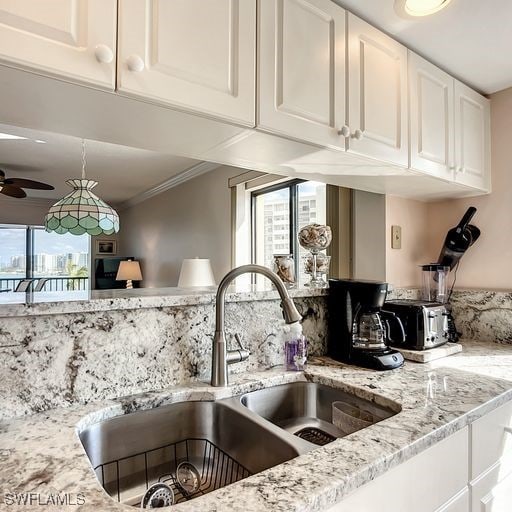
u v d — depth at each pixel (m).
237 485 0.59
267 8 1.00
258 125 0.97
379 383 1.11
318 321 1.44
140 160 3.51
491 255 1.83
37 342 0.88
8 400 0.84
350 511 0.63
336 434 1.11
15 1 0.65
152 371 1.05
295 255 2.72
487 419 0.97
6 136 2.86
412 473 0.75
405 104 1.38
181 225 4.19
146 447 0.96
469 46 1.41
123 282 5.87
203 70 0.87
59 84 0.73
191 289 1.38
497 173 1.81
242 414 0.95
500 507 1.01
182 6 0.84
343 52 1.18
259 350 1.27
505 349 1.59
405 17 1.24
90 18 0.72
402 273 1.92
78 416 0.86
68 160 3.52
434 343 1.46
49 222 2.64
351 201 2.04
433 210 2.07
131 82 0.77
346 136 1.17
